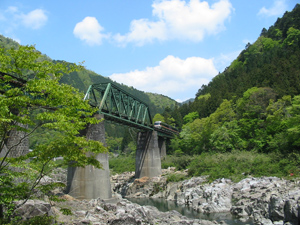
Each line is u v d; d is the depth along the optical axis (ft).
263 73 288.10
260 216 93.30
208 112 347.56
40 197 62.90
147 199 171.22
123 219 67.36
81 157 41.42
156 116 415.23
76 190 123.34
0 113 35.47
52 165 42.42
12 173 40.70
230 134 210.18
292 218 71.20
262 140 185.16
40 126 39.75
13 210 41.78
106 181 128.77
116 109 160.56
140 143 226.17
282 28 514.27
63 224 59.06
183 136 277.44
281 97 217.77
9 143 77.25
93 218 66.13
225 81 456.86
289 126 153.99
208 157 192.34
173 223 79.46
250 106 212.23
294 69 257.14
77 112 41.55
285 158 145.28
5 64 38.37
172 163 240.32
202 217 104.99
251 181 130.93
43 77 39.65
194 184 159.94
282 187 109.50
